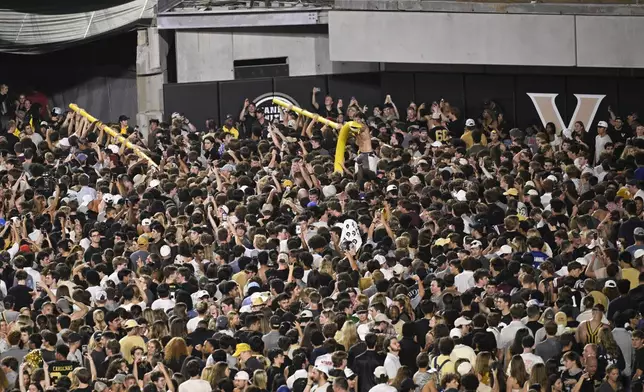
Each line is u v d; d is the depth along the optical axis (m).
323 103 94.62
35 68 101.25
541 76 94.62
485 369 50.22
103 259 64.25
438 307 56.97
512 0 91.31
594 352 51.44
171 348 53.09
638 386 51.53
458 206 66.75
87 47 100.81
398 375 50.31
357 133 78.44
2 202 73.44
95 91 101.12
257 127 86.88
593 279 58.72
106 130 83.19
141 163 78.75
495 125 90.81
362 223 65.81
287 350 52.38
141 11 96.50
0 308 61.00
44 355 54.34
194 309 58.66
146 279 60.06
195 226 65.44
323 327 53.56
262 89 95.25
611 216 66.44
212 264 61.12
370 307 54.53
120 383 51.12
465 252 60.09
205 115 96.00
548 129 88.88
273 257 61.84
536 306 54.28
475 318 52.94
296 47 95.56
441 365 50.72
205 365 52.34
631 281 60.44
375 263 59.88
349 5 91.44
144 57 98.12
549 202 70.19
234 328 55.78
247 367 51.81
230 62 96.38
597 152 85.69
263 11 94.00
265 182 72.94
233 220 66.25
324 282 59.34
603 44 91.75
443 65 94.19
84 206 73.44
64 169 76.88
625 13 91.75
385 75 94.12
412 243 63.72
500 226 66.88
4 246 68.31
